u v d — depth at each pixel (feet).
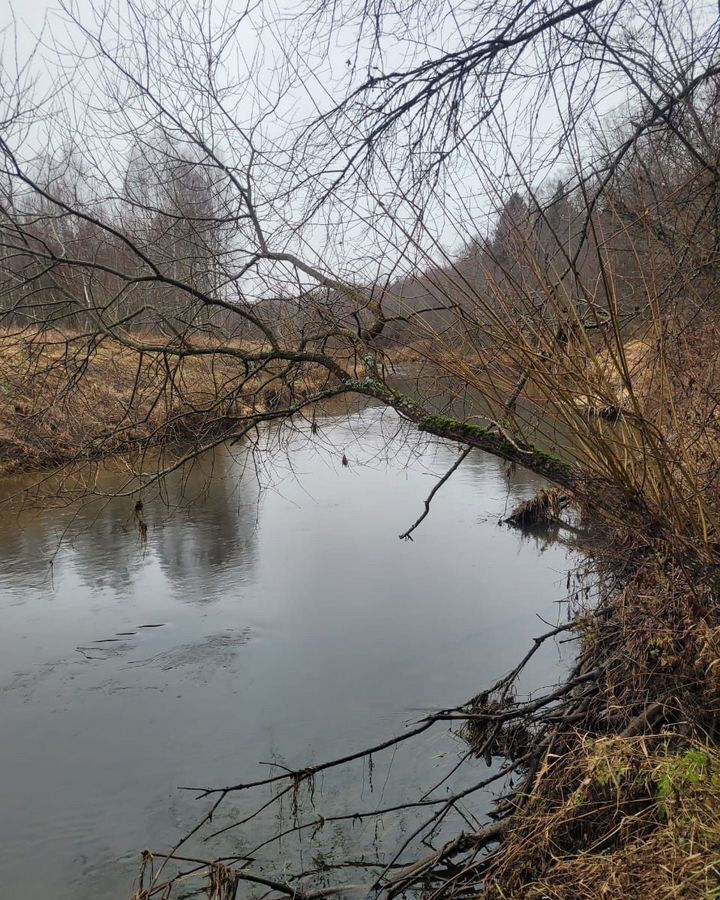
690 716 12.20
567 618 26.14
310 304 15.90
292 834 16.19
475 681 22.53
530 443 13.33
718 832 9.41
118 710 22.03
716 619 12.65
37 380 16.60
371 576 32.65
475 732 18.93
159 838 16.46
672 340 12.84
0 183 14.29
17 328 16.83
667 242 13.71
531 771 14.29
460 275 11.99
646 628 14.12
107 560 35.53
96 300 16.94
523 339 11.51
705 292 13.21
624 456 12.05
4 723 21.52
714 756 11.06
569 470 12.78
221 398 17.12
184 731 20.80
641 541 14.79
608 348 11.07
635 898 9.21
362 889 13.65
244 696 22.54
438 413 15.64
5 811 17.46
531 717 17.02
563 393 11.39
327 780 18.13
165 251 16.69
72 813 17.38
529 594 29.60
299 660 24.85
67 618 29.12
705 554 11.76
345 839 15.87
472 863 13.15
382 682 22.90
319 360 16.10
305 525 41.22
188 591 31.58
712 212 14.14
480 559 34.35
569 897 9.94
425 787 17.46
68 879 15.25
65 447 17.03
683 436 12.37
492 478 51.90
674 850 9.47
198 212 16.16
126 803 17.76
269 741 20.07
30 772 19.10
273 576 32.99
